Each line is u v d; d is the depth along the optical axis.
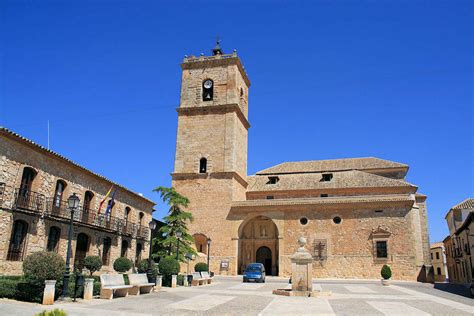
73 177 29.98
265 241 49.25
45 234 26.58
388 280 34.19
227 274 46.16
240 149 53.81
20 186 24.61
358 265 43.25
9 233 23.47
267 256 49.16
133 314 14.16
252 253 49.28
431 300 20.92
